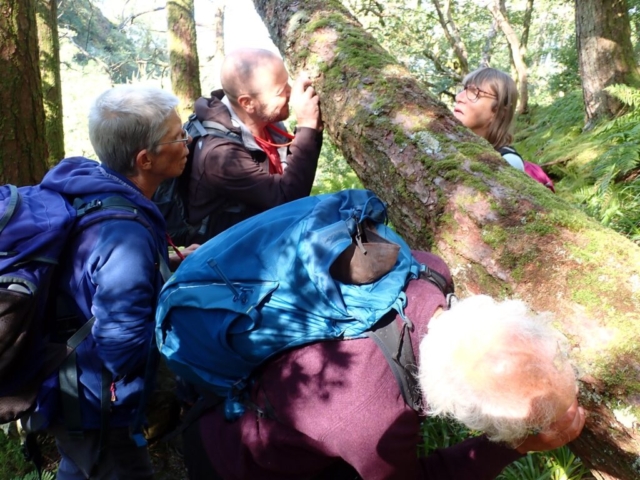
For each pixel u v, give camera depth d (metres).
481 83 2.55
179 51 8.30
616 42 5.74
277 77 2.34
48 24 5.27
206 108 2.43
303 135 2.42
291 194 2.34
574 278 1.52
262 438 1.34
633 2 7.12
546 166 5.00
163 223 1.88
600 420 1.42
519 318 1.11
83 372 1.72
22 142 2.78
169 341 1.43
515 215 1.71
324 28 2.70
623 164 3.70
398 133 2.13
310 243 1.28
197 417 1.54
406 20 10.09
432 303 1.26
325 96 2.49
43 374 1.66
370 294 1.25
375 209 1.46
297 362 1.26
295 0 2.96
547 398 1.02
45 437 2.57
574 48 10.37
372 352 1.21
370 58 2.45
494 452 1.31
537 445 1.21
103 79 18.31
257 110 2.38
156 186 2.01
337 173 5.75
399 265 1.34
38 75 2.86
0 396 1.63
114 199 1.73
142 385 1.81
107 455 1.83
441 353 1.09
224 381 1.38
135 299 1.64
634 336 1.37
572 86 10.34
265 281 1.30
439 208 1.89
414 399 1.19
